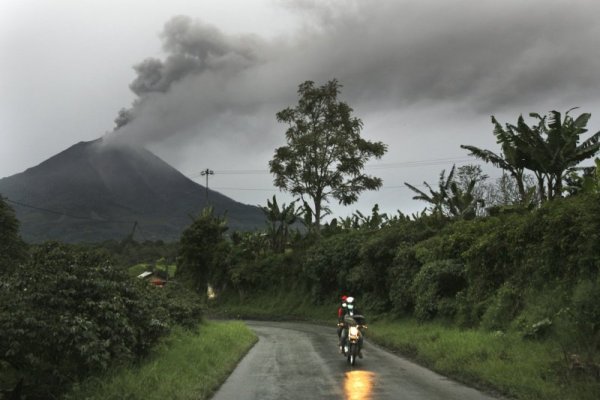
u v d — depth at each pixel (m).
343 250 39.50
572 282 13.13
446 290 21.58
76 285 8.78
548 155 22.20
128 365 9.51
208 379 10.38
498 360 10.66
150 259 81.56
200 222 61.03
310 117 50.56
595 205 13.12
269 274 52.41
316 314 42.28
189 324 18.23
